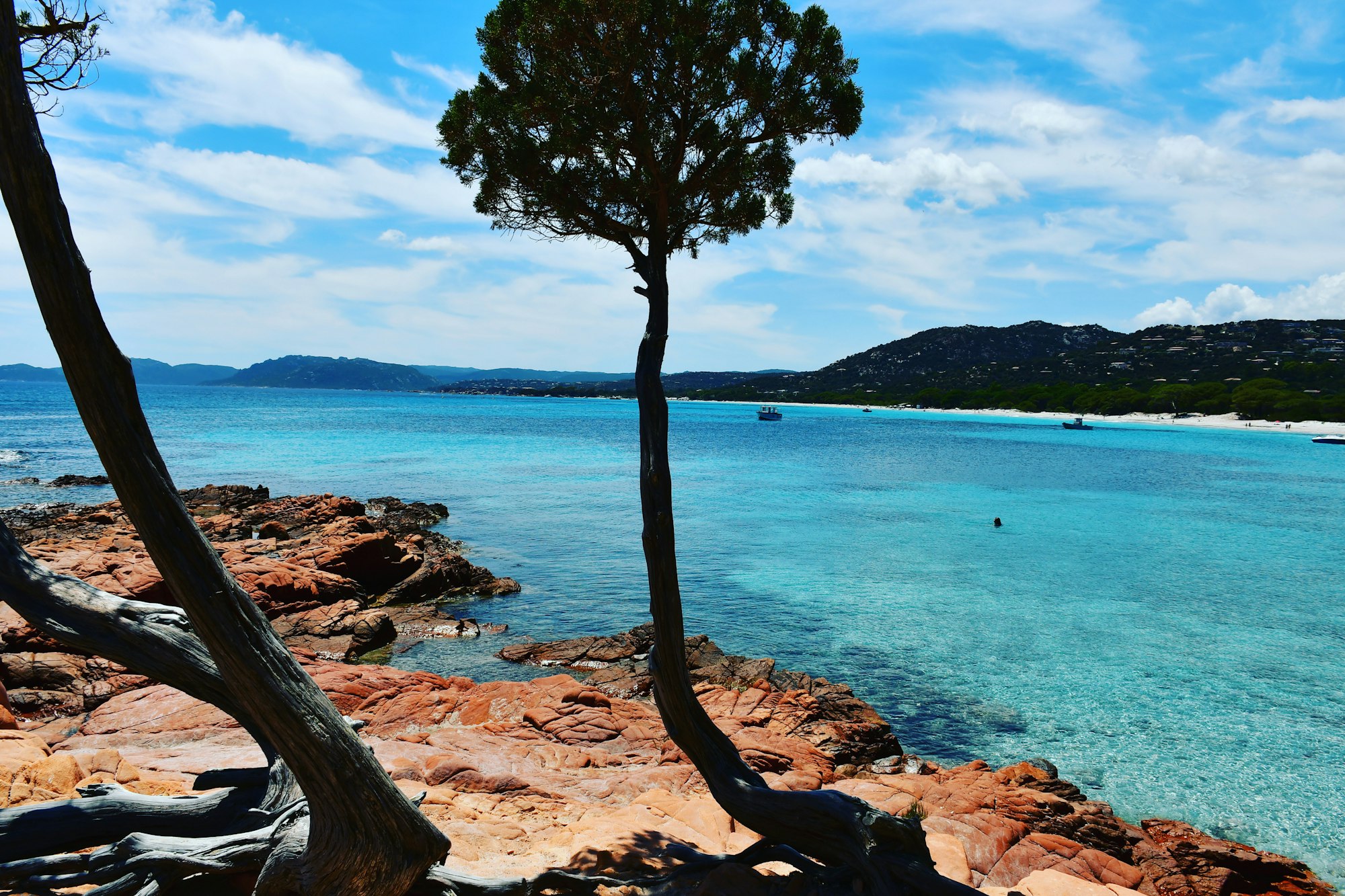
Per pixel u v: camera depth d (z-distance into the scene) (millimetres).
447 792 8586
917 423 163375
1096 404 176250
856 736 13875
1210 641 21266
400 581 25969
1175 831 11227
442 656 19453
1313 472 70125
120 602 5539
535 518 40469
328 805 4707
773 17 6457
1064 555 32969
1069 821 10211
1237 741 15016
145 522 4238
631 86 6191
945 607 24562
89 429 4121
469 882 5398
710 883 5691
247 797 5738
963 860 7934
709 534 36906
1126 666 19172
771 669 17938
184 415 137500
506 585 26000
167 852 4926
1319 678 18438
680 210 7238
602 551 32344
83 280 3980
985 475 65375
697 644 19688
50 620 5324
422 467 63688
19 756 6910
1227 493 54750
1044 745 14805
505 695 13336
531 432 111625
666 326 6453
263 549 27297
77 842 5320
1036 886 7031
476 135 6773
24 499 42906
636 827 7602
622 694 16547
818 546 34312
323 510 35469
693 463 73938
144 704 11398
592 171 6688
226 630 4438
